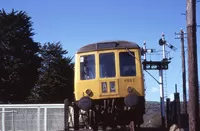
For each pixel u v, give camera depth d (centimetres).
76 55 1595
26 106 2973
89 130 1608
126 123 1611
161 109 2830
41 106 2973
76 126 1650
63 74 5056
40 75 4991
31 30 4966
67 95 5038
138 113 1567
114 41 1561
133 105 1479
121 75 1530
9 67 4619
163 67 2959
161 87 2945
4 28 4741
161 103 2844
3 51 4650
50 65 5062
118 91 1521
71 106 1739
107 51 1550
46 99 4912
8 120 2953
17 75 4631
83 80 1560
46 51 5150
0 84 4556
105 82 1532
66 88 5006
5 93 4603
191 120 1077
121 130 1638
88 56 1570
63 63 5066
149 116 3644
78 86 1566
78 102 1525
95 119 1584
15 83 4597
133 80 1525
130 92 1516
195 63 1084
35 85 4950
